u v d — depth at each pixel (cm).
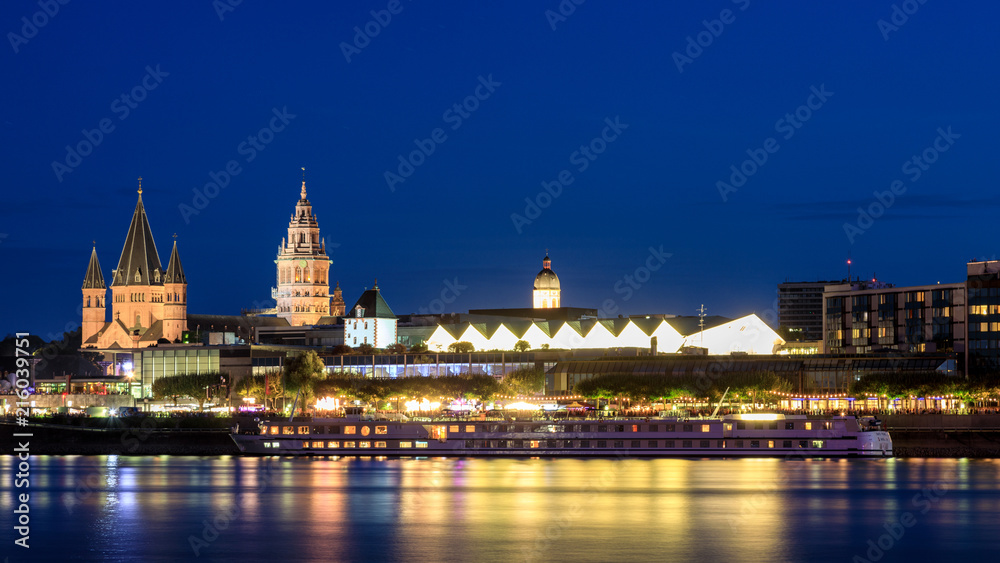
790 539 14362
